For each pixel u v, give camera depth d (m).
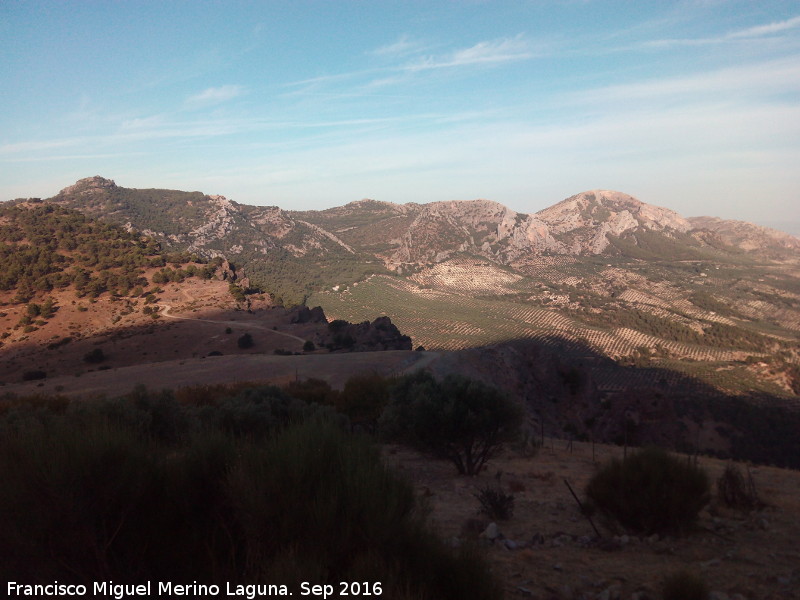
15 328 89.75
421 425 15.21
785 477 16.73
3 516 4.02
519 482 13.92
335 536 4.45
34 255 116.19
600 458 19.83
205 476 4.87
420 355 66.56
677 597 5.82
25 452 4.23
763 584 6.41
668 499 8.45
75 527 4.17
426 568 4.68
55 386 53.19
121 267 120.94
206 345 82.00
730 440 51.16
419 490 12.73
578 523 9.79
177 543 4.67
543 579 6.57
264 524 4.53
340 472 4.80
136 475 4.48
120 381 55.00
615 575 6.76
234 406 16.25
